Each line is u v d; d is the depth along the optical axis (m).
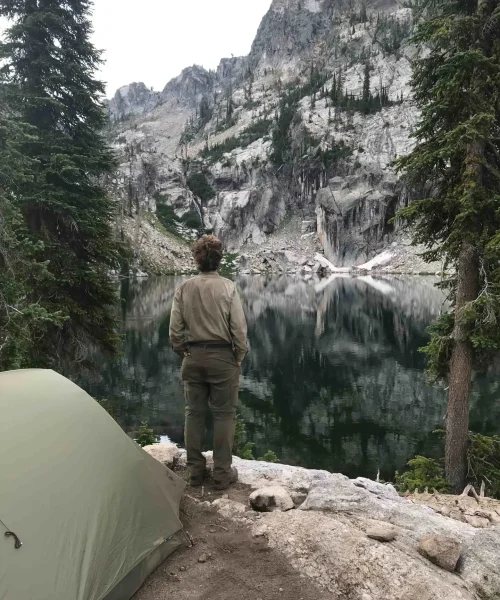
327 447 14.58
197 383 3.39
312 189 128.12
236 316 3.23
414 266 99.69
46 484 2.28
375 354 27.95
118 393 19.80
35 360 10.83
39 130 11.56
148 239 108.19
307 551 2.55
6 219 7.55
